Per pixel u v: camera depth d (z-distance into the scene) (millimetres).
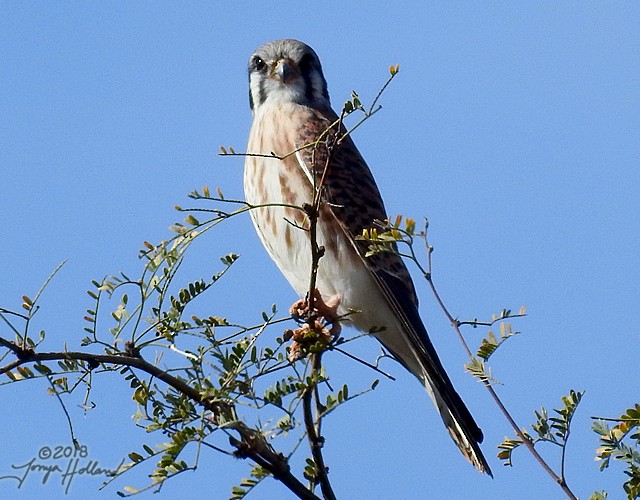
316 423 6527
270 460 6020
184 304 6492
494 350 6551
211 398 6008
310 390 6043
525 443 6219
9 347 5871
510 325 6578
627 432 5902
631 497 5785
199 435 5762
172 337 6414
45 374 6117
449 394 9461
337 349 6770
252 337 6465
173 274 6418
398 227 6422
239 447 5973
